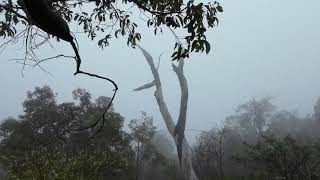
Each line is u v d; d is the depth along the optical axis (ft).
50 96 110.83
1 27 15.57
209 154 107.55
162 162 123.03
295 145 73.20
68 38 10.81
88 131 94.89
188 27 13.57
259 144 76.43
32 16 10.26
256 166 92.94
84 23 18.39
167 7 15.94
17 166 50.90
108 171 60.80
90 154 55.16
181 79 101.71
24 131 103.60
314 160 77.71
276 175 77.20
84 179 49.60
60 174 46.68
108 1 16.84
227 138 120.16
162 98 105.60
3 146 102.73
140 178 115.96
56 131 97.96
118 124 101.50
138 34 18.76
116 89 11.74
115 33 18.66
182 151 97.60
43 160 48.47
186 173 95.86
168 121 102.83
